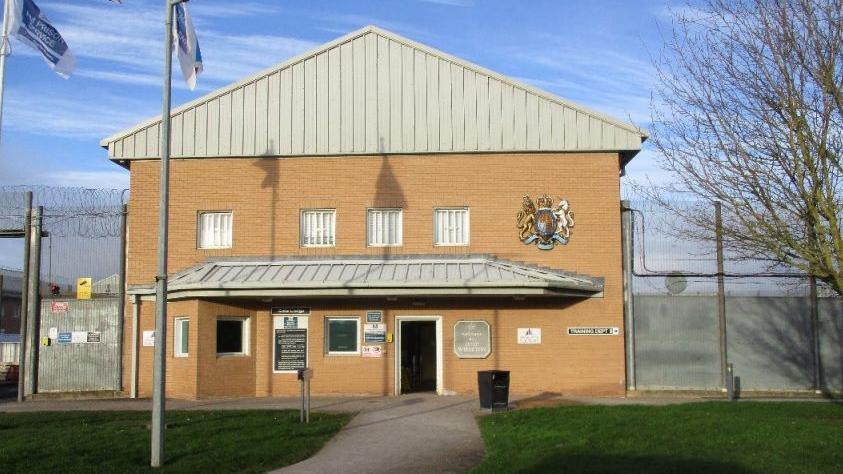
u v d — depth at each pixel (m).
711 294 23.55
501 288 20.98
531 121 23.05
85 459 12.93
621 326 22.66
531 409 18.47
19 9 15.86
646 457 12.52
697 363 23.34
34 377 23.30
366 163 23.12
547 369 22.56
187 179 23.27
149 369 23.02
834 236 15.71
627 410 18.03
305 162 23.20
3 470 12.12
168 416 17.83
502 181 22.98
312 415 17.80
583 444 13.70
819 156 15.89
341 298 22.44
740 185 16.41
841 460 12.27
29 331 23.47
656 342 23.38
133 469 12.27
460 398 21.53
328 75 23.34
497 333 22.67
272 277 21.56
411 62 23.30
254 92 23.36
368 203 23.02
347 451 13.88
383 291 21.00
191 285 21.11
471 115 23.08
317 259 22.88
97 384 23.28
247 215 23.12
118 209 23.95
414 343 24.52
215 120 23.30
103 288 24.11
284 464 12.82
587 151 22.94
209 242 23.30
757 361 23.42
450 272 21.69
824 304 23.56
